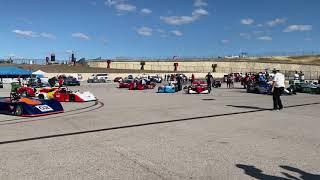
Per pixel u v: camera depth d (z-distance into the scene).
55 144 8.93
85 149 8.33
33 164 7.06
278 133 10.27
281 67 110.50
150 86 40.47
